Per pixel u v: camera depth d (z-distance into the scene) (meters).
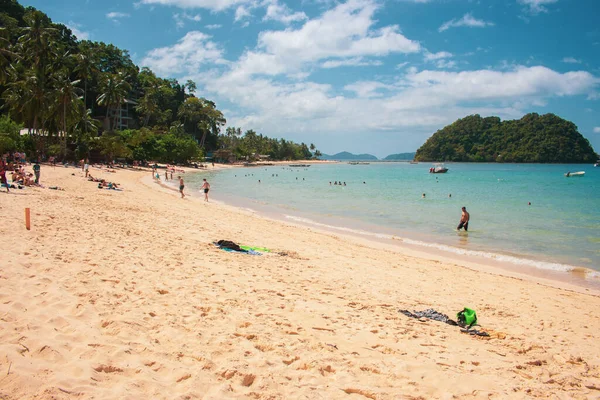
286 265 12.34
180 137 110.06
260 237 17.53
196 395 4.38
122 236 12.98
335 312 8.10
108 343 5.25
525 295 11.78
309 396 4.68
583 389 5.66
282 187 58.06
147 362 4.96
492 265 16.02
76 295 6.95
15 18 77.12
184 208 25.64
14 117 57.69
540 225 26.02
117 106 82.25
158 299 7.43
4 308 5.86
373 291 10.48
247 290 8.90
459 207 35.16
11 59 60.28
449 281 12.81
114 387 4.27
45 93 54.25
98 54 93.88
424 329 7.70
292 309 7.93
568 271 15.36
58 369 4.46
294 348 5.96
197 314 6.91
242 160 167.12
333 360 5.74
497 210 33.59
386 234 22.31
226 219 22.55
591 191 54.53
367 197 43.75
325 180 78.62
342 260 14.48
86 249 10.49
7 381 4.01
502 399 5.16
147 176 61.00
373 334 7.05
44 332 5.29
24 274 7.66
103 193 27.33
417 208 34.31
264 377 4.95
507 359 6.64
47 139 60.16
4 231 11.09
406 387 5.20
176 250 12.15
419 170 146.25
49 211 15.70
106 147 65.44
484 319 9.10
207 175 81.31
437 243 20.20
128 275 8.73
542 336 8.17
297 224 24.67
